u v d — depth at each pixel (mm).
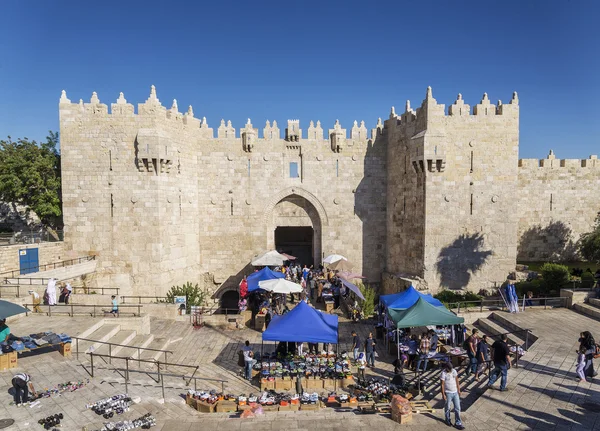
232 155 42781
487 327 26156
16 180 38375
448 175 35438
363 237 43938
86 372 18719
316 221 44688
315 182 43469
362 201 43781
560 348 20812
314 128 43344
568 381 17234
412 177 37938
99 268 35750
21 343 19156
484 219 35719
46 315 25859
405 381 18641
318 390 19547
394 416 15195
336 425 14852
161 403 16406
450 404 14492
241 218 43094
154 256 35906
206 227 42812
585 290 29125
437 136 34688
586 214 45438
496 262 35938
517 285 33500
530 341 22500
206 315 31031
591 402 15484
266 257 38438
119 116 35312
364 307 33750
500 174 35594
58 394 16375
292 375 20141
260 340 27219
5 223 43312
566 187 45156
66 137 35281
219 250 43031
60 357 20234
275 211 44406
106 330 24344
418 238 37000
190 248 40875
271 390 18781
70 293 29266
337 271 39344
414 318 20906
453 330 23141
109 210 35625
